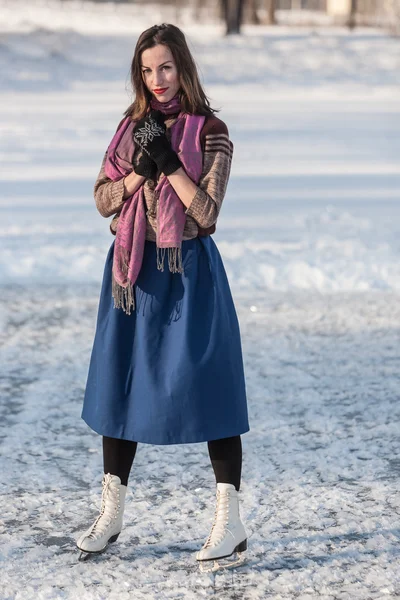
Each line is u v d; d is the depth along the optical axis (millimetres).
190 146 4465
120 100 33094
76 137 22797
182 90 4543
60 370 7930
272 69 45531
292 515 5273
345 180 17312
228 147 4555
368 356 8289
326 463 6031
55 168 18297
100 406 4629
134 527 5121
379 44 54656
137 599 4387
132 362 4598
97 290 10453
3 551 4859
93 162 19094
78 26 70000
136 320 4594
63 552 4863
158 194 4527
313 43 54156
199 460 6121
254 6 79250
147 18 80438
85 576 4602
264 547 4895
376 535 5020
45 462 6062
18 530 5113
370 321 9328
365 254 11414
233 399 4555
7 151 20422
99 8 87375
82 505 5430
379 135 24250
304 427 6664
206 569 4637
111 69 43312
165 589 4484
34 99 33094
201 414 4477
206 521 5207
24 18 71562
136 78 4574
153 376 4516
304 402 7168
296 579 4566
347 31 68938
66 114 27953
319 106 32344
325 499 5477
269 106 31828
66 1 88312
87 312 9648
